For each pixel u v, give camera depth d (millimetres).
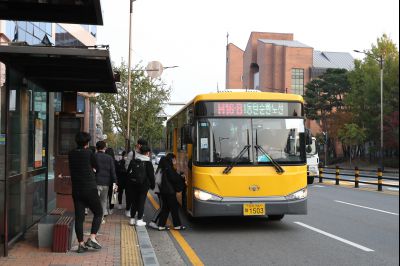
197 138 10336
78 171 7777
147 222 11883
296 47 99750
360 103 56344
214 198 10062
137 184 10586
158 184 10773
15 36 20703
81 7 7195
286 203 10164
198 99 10492
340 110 68688
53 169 12086
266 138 10406
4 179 7309
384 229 10812
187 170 11844
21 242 8297
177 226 10812
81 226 7777
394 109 50656
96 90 11289
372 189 22312
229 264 7582
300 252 8406
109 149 13477
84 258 7301
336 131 67188
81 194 7742
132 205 10719
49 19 7609
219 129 10367
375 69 53562
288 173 10266
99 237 9148
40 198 9711
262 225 11453
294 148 10469
